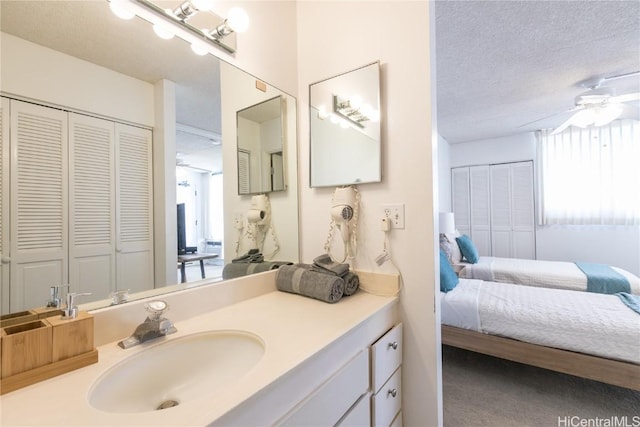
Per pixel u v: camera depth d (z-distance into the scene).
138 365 0.80
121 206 0.97
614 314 1.81
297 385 0.73
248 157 1.40
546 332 1.84
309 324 0.98
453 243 3.71
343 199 1.39
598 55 2.27
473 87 2.81
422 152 1.25
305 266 1.41
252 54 1.38
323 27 1.54
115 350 0.81
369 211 1.39
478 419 1.65
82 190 0.88
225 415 0.55
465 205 4.87
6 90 0.74
